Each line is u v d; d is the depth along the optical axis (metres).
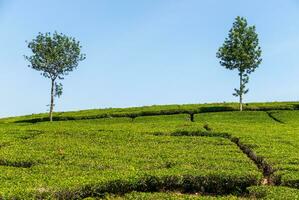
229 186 30.52
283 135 49.34
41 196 25.95
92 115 84.88
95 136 48.25
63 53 85.50
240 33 91.38
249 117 80.06
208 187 30.62
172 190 30.47
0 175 30.28
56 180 28.72
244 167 32.75
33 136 49.47
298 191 27.66
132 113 85.50
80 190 27.36
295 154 37.50
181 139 46.12
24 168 33.16
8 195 25.12
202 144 43.56
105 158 36.47
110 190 28.72
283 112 84.50
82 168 33.16
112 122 79.88
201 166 33.44
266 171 34.62
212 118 79.81
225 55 91.44
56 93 84.50
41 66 84.12
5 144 44.25
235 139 47.03
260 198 27.58
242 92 88.31
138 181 29.69
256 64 90.75
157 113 86.44
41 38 85.25
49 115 91.00
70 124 75.62
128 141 45.34
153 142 44.59
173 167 32.88
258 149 39.72
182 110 87.19
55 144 42.94
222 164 33.69
